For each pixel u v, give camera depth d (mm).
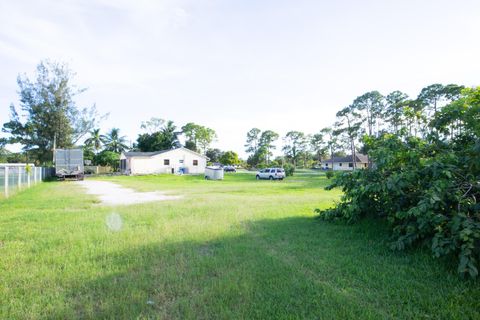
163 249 4324
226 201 10180
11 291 2945
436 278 3180
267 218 6832
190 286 3035
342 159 69875
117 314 2494
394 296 2783
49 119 34562
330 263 3711
